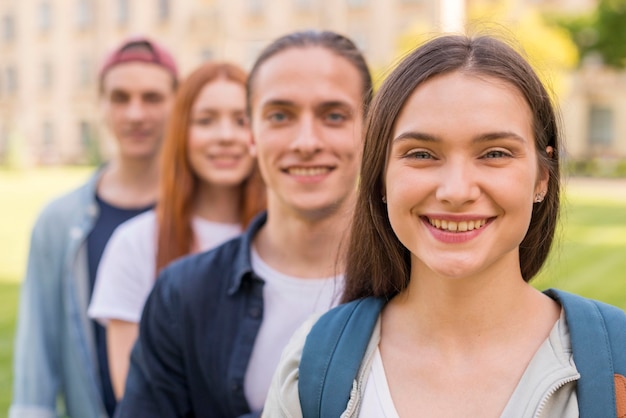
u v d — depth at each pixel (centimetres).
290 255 197
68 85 4994
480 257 129
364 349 142
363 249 154
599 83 3628
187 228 264
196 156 266
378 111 140
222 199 274
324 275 194
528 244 149
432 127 129
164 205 263
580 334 130
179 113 267
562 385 126
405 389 136
